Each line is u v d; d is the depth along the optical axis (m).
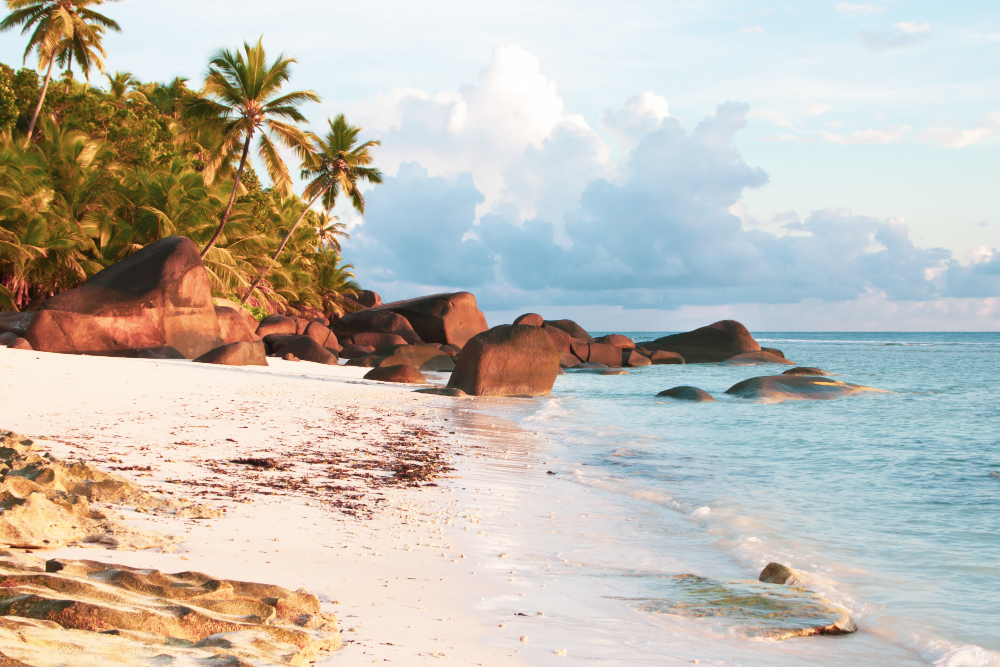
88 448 7.76
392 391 19.19
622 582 4.89
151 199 34.16
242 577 3.93
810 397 19.75
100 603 2.60
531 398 19.83
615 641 3.71
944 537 6.43
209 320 24.38
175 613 2.72
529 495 7.80
